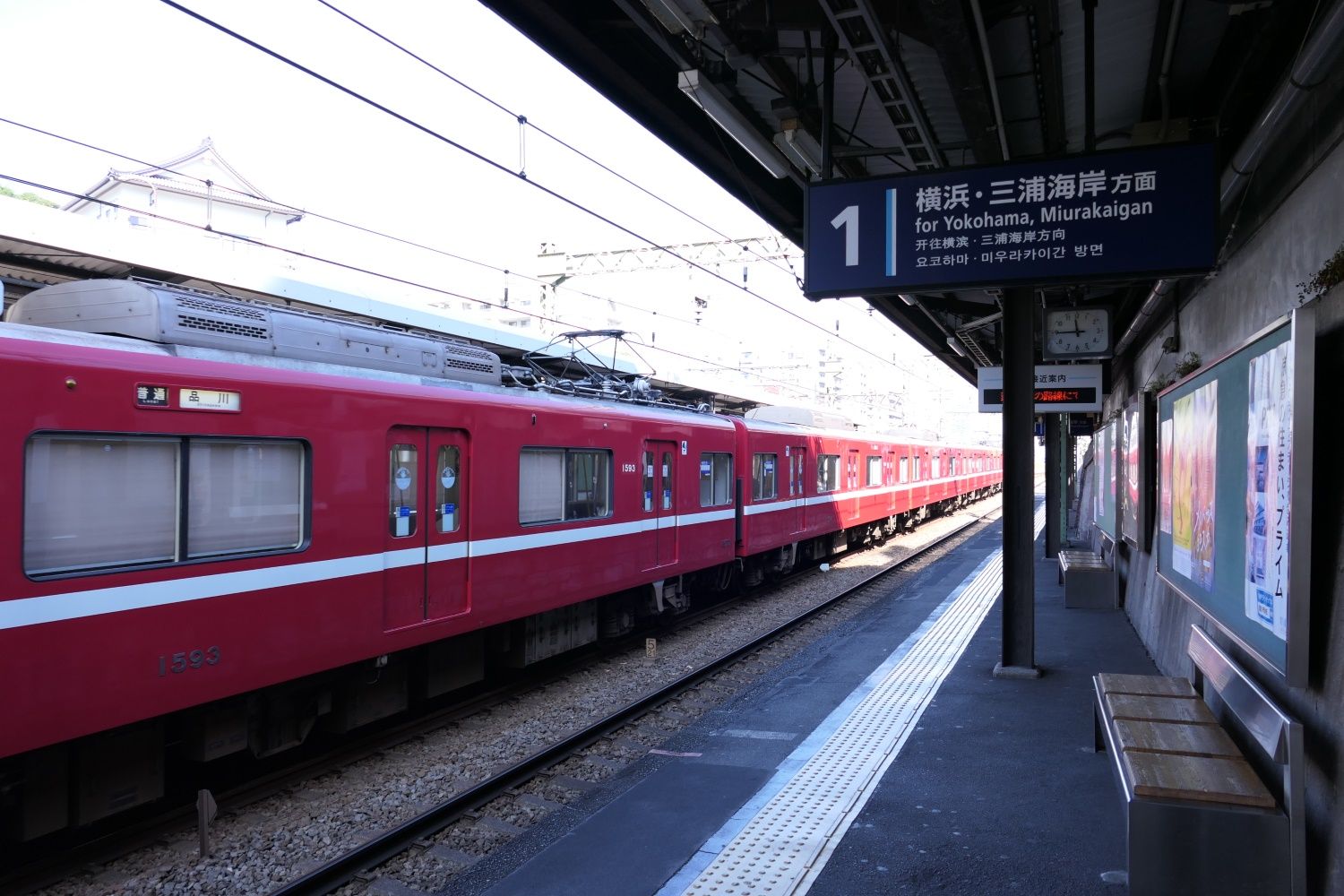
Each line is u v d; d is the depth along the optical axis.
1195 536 4.96
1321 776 3.21
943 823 4.30
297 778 5.95
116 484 4.77
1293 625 3.08
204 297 5.55
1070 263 4.81
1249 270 5.03
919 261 5.09
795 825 4.33
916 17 4.78
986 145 5.73
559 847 4.27
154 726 5.23
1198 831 3.28
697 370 21.73
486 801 5.47
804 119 5.99
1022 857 3.94
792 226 8.27
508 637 8.26
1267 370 3.49
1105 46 5.27
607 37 5.31
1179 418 5.53
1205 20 4.87
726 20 4.97
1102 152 4.77
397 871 4.61
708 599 14.00
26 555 4.36
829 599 12.75
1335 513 3.22
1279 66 4.62
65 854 4.79
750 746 5.92
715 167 7.02
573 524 8.60
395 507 6.52
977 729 5.80
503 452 7.59
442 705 8.16
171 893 4.43
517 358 12.90
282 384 5.61
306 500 5.79
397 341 6.91
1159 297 7.88
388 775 6.09
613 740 6.64
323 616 5.87
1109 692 4.83
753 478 13.02
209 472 5.24
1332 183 3.57
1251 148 4.51
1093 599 10.64
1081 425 18.88
